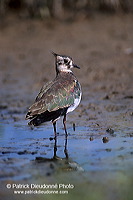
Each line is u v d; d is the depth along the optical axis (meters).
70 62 13.99
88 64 21.44
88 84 19.02
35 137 13.23
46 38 24.69
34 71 21.00
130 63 21.28
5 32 25.38
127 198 9.25
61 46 23.61
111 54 22.48
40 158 11.49
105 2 26.50
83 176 10.37
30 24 25.92
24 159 11.44
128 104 16.03
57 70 14.10
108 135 13.05
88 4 26.56
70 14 26.52
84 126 13.99
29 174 10.51
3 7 26.23
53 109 12.46
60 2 26.16
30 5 26.11
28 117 12.18
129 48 23.06
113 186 9.83
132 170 10.55
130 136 12.88
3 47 23.98
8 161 11.30
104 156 11.47
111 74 20.08
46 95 12.59
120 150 11.84
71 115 15.19
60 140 12.83
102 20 26.58
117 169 10.64
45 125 14.39
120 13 26.69
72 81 13.26
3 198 9.72
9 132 13.72
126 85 18.50
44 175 10.44
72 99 13.01
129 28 25.36
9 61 22.39
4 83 19.58
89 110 15.61
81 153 11.73
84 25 25.91
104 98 16.92
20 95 17.94
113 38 24.38
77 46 23.55
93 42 24.06
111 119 14.50
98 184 9.95
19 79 20.03
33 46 23.91
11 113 15.73
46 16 26.23
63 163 11.11
